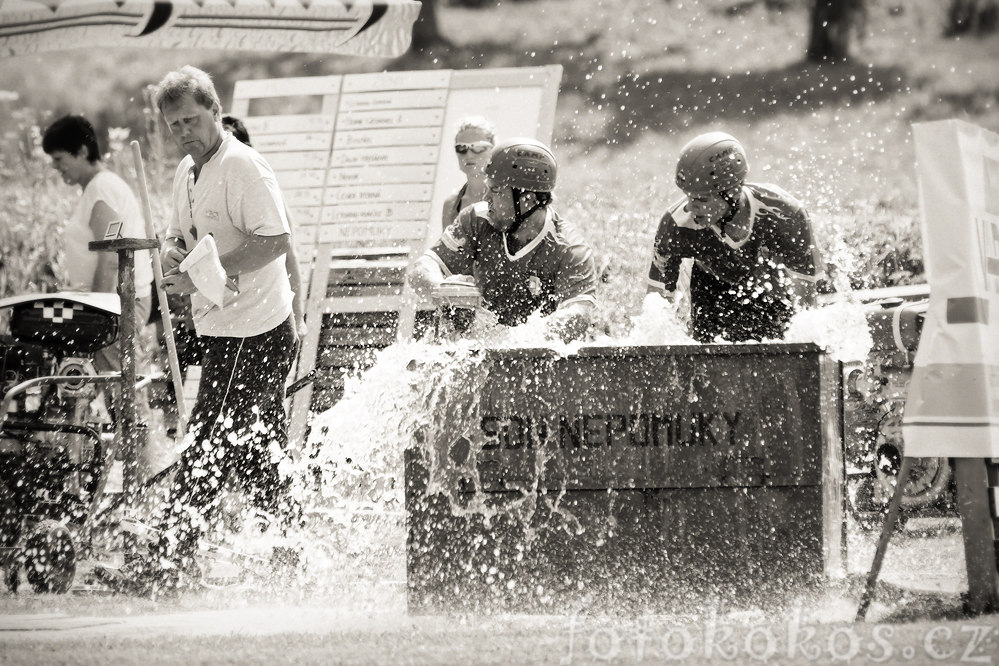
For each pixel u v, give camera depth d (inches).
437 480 472.7
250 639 431.5
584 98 2383.1
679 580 466.6
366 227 1093.8
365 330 999.6
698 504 466.6
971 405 487.5
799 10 2455.7
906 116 2283.5
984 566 486.6
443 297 547.2
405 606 491.5
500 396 470.9
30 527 609.0
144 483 622.2
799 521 465.7
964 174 496.1
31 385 632.4
